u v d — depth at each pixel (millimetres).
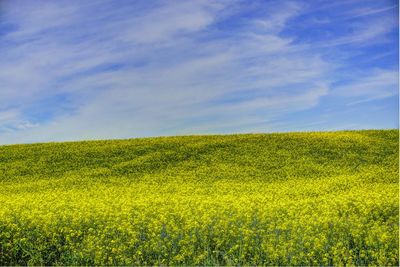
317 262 11461
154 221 14070
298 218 14922
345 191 22062
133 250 12484
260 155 32156
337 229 13117
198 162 31188
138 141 37562
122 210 15984
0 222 14539
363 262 11359
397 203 16641
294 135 37500
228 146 34750
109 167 30922
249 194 22312
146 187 25125
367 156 31203
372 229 13023
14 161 33031
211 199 19469
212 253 12102
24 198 20750
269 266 11211
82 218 15008
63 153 34312
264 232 13172
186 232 13367
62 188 25703
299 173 27938
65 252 12531
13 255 12734
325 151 32625
